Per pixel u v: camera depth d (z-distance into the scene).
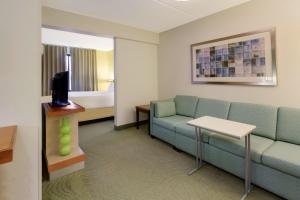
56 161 2.10
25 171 1.39
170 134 3.00
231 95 2.99
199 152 2.41
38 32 1.38
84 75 6.30
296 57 2.25
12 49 1.30
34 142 1.40
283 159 1.62
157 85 4.67
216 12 3.13
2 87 1.29
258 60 2.59
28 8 1.33
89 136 3.63
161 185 1.98
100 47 6.21
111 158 2.65
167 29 4.16
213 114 2.94
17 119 1.34
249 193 1.82
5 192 1.34
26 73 1.35
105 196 1.79
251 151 1.86
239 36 2.79
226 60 3.00
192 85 3.68
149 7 2.96
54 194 1.82
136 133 3.83
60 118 2.29
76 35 4.53
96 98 4.74
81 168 2.32
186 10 3.05
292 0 2.25
